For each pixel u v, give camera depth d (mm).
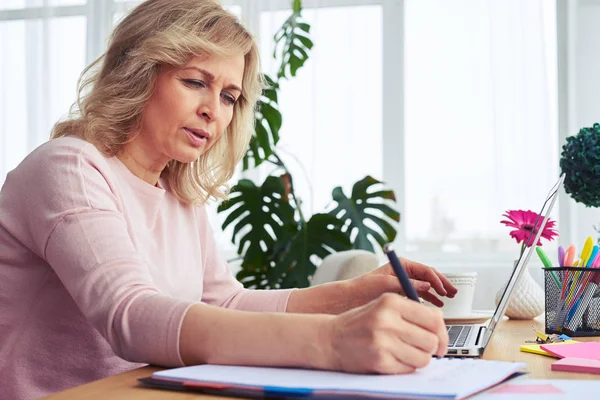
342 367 702
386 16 3412
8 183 1048
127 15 1209
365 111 3375
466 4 3342
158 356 784
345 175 3357
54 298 1087
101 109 1149
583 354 907
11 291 1070
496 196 3242
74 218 923
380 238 2869
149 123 1156
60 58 3670
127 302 825
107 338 824
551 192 1148
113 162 1170
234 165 1407
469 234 3314
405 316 705
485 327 1213
